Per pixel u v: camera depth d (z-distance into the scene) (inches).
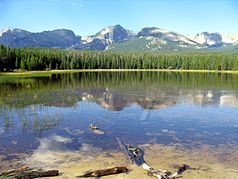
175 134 1378.0
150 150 1143.6
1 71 5679.1
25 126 1480.1
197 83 3875.5
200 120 1669.5
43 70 6427.2
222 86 3484.3
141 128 1483.8
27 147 1162.0
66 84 3582.7
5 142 1219.9
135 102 2267.5
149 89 3139.8
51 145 1192.2
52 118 1667.1
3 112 1807.3
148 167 940.6
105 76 5206.7
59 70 6727.4
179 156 1076.5
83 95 2620.6
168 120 1664.6
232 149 1163.9
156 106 2103.8
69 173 912.3
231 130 1455.5
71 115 1777.8
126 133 1389.0
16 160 1023.0
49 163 997.2
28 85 3383.4
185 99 2428.6
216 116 1774.1
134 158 1048.2
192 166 979.9
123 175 900.6
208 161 1028.5
